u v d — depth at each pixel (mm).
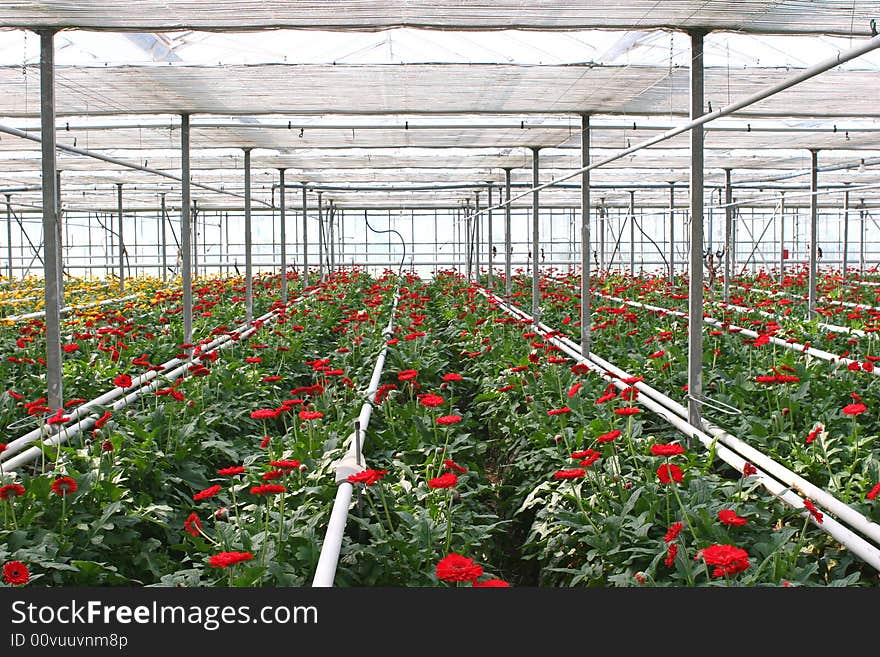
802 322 12906
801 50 8438
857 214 38938
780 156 17703
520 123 12992
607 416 6898
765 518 4840
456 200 31609
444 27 7023
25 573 3709
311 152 16984
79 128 12766
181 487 6027
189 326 11734
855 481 5637
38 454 6445
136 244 37688
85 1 6355
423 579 4414
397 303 17828
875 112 11000
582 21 6844
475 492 5805
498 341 11516
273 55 8617
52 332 7488
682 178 24109
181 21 6848
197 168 19484
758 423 6641
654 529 4848
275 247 38656
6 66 8492
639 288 20328
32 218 38094
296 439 6379
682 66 8609
